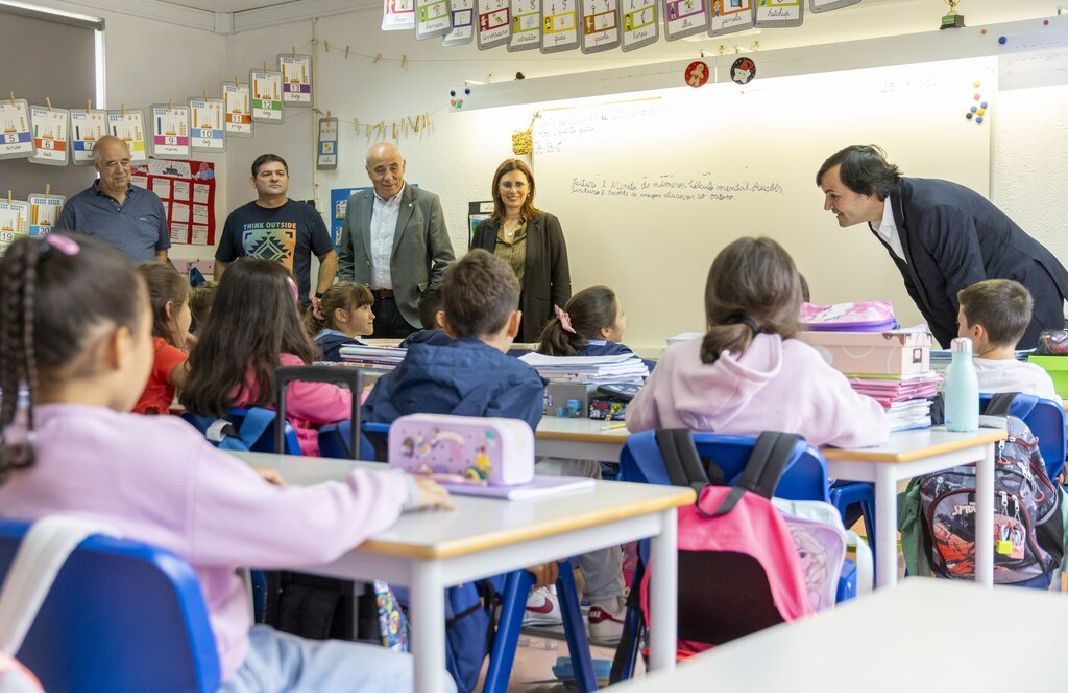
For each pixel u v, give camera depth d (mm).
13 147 6383
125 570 1128
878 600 666
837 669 541
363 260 5988
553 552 1457
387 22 5621
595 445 2541
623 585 3100
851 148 3967
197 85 7211
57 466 1240
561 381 3018
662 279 5750
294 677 1408
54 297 1214
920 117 5055
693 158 5633
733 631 1947
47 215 6508
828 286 5309
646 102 5754
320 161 6945
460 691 2055
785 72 5227
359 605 1971
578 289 5996
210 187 7270
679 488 1710
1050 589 2775
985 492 2568
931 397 2709
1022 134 4848
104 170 6121
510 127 6246
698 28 4742
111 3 6812
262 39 7160
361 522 1310
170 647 1132
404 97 6648
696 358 2170
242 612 1378
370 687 1404
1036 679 526
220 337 2488
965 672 537
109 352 1261
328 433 2352
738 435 2035
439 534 1335
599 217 5926
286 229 6184
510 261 5785
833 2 4422
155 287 3004
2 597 1136
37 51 6613
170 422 1284
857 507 2885
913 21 5051
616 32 5020
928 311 4098
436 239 5926
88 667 1170
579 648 2273
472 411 2289
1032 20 4652
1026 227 4852
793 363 2125
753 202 5480
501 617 2062
